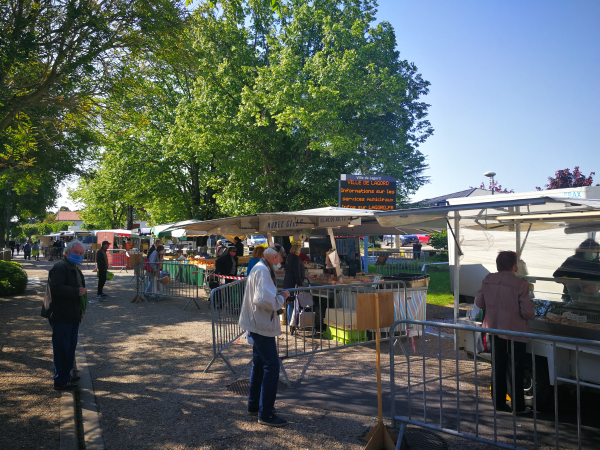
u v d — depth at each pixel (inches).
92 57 335.6
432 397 196.4
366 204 564.4
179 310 442.3
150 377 226.7
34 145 384.5
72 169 489.4
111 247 1156.5
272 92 741.3
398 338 291.4
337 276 361.7
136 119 413.1
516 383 178.7
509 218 255.0
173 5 364.2
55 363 201.6
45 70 344.5
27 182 394.6
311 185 844.0
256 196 832.3
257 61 893.2
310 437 155.6
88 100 375.2
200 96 858.1
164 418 173.5
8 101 331.3
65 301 201.8
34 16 316.8
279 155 855.1
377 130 841.5
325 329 345.4
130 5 345.1
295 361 260.2
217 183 938.1
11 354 261.1
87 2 319.0
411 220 247.4
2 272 522.3
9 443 146.7
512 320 179.8
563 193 337.1
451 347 289.3
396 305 306.0
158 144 1072.8
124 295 555.8
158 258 531.5
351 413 177.8
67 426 160.4
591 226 260.5
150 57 385.7
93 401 191.5
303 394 201.6
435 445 150.4
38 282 679.1
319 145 750.5
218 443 151.3
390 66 864.9
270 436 156.7
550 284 240.5
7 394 195.0
